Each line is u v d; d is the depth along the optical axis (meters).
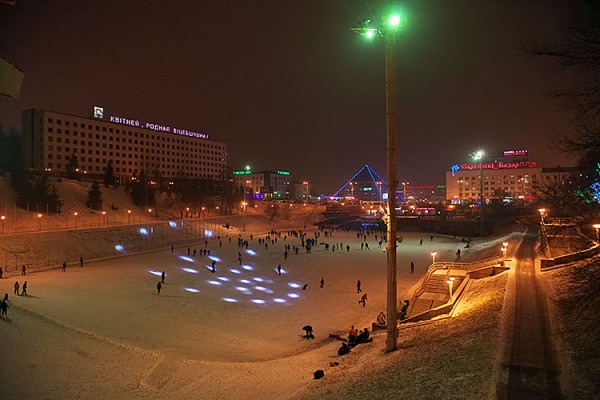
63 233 67.38
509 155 185.88
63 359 23.62
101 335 27.69
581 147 13.80
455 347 18.39
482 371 15.17
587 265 14.70
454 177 182.12
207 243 82.12
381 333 27.41
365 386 16.69
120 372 22.45
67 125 141.25
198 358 25.02
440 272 39.94
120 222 90.12
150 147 173.25
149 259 63.47
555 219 44.19
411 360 18.27
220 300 39.88
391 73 19.62
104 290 41.09
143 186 111.62
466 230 98.00
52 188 91.56
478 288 31.09
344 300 40.81
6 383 20.47
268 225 126.31
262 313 35.84
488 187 175.62
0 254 54.03
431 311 28.20
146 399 19.55
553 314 21.33
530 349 16.88
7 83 8.95
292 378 21.31
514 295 25.31
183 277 50.31
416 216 132.25
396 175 19.98
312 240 85.62
